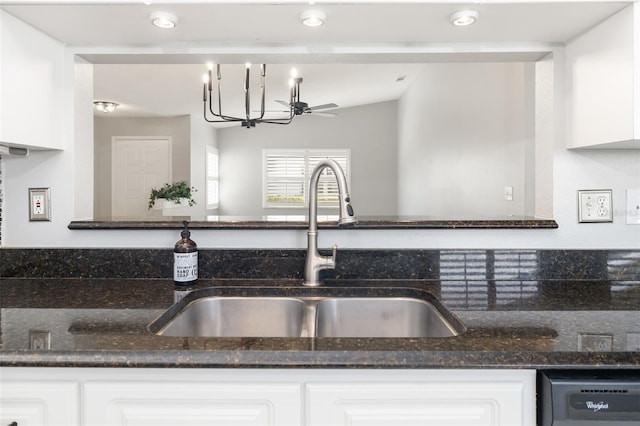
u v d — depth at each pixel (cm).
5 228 146
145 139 661
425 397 80
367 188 769
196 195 678
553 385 77
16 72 123
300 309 130
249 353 80
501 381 80
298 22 127
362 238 146
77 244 146
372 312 131
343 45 145
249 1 113
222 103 583
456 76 424
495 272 143
